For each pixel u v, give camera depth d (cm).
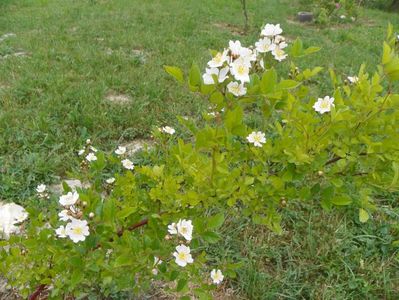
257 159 53
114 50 185
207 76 44
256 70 53
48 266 59
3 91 136
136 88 144
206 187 52
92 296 70
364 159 52
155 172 57
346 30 263
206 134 47
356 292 76
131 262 49
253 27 247
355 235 88
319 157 52
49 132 115
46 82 142
